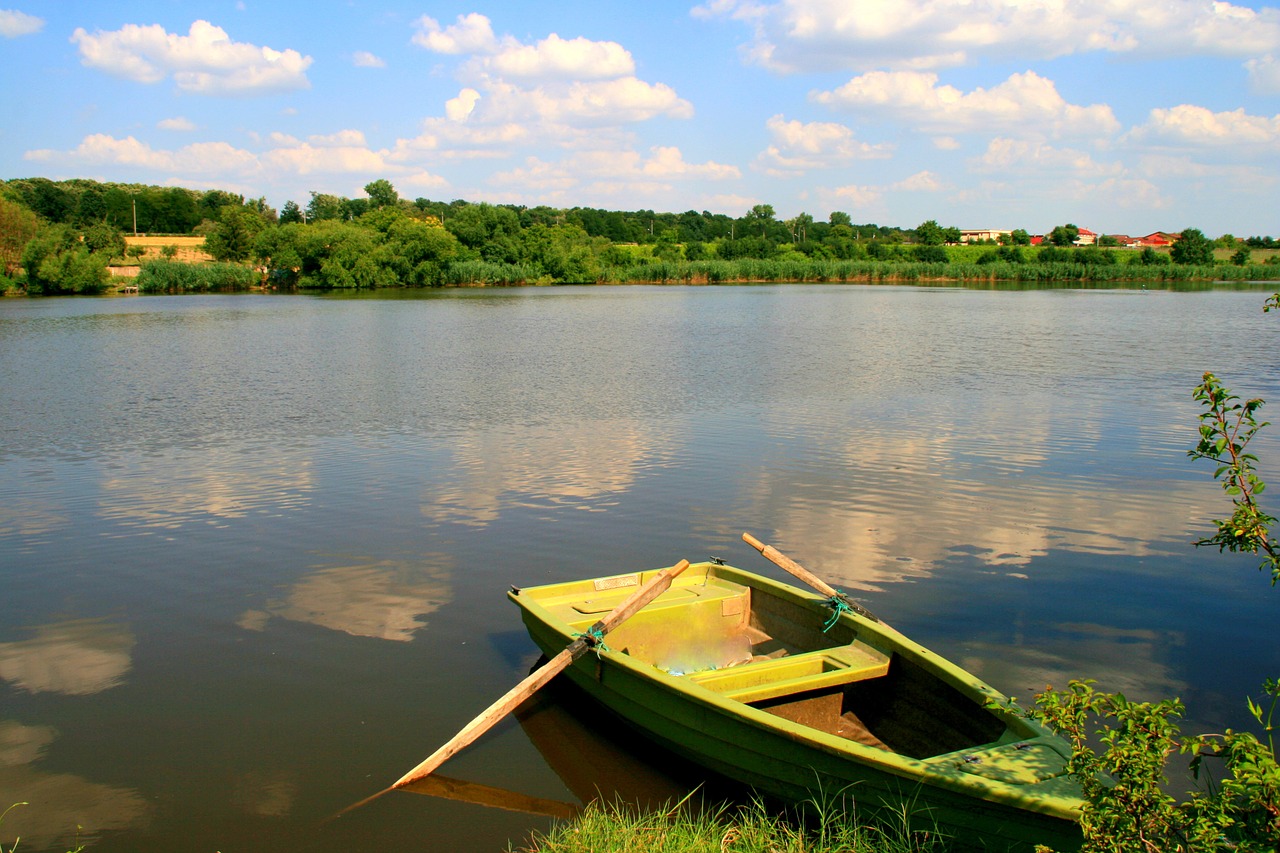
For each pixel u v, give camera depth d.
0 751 7.10
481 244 94.94
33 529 12.44
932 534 12.05
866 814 5.78
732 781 6.65
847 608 7.86
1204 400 5.19
